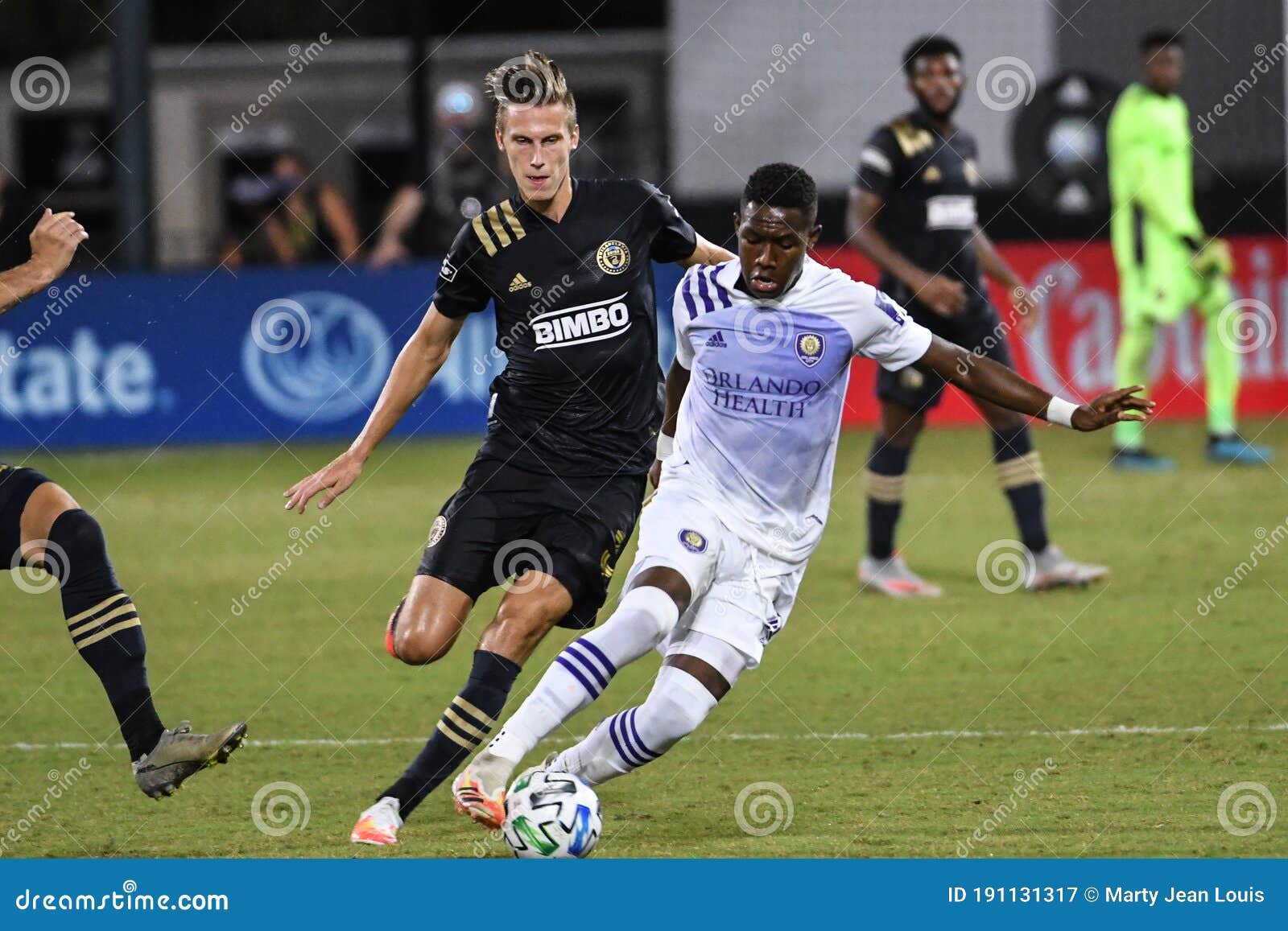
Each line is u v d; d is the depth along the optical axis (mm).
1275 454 38625
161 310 42156
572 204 15500
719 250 16312
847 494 36312
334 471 15586
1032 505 26578
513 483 15453
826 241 44969
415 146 46219
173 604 27094
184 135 63281
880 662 22312
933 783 16703
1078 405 14711
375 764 17953
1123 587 26484
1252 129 52781
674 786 16812
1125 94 37188
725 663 14719
